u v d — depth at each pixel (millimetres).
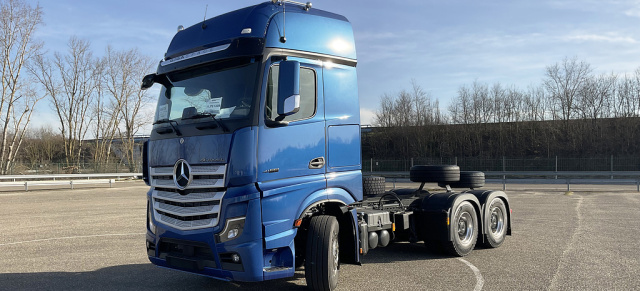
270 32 4863
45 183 25625
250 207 4480
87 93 50594
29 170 39031
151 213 5375
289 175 4832
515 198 19109
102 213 14250
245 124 4551
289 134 4863
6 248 8562
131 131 51094
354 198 5633
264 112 4656
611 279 5918
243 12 5145
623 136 46156
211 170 4633
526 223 11398
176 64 5383
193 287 5867
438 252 7789
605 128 47469
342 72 5594
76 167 41562
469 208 7820
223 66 4965
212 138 4688
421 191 8758
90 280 6219
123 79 50812
